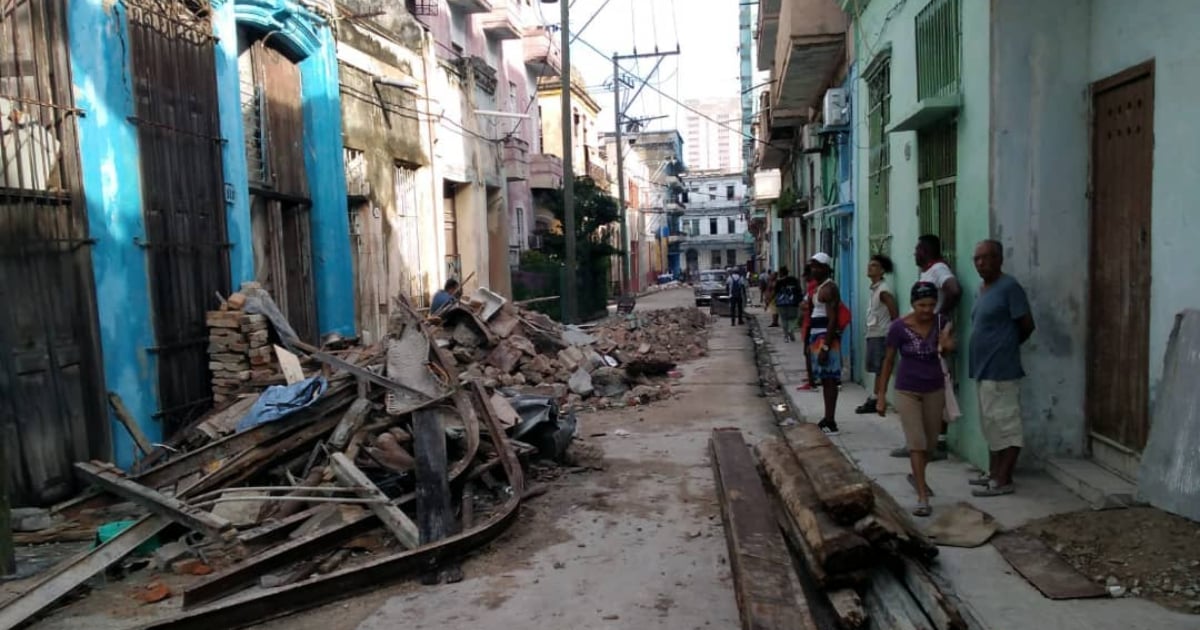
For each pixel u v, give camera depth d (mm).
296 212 12117
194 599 4559
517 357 12008
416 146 16484
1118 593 4004
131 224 7375
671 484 7090
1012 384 5562
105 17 7160
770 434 9047
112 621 4457
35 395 6297
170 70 8078
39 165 6516
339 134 12844
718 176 87562
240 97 10156
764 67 23328
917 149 8023
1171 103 4742
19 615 4375
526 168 25031
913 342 5461
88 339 6855
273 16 10828
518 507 6141
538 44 28859
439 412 6914
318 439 6902
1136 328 5215
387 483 6215
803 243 22672
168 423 7723
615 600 4656
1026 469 5992
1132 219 5242
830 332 8219
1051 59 5805
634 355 14336
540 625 4352
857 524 4273
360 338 13141
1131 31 5203
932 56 7375
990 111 5926
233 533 5332
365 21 14328
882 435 8000
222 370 8383
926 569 4297
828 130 12992
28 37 6508
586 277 28797
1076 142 5824
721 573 5035
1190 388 4547
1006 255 5910
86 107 6934
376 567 4828
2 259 6078
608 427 9758
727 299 28219
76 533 5746
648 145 68062
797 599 3955
